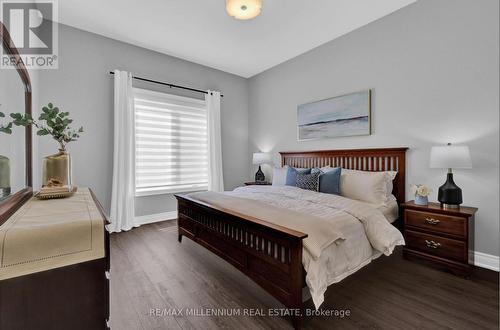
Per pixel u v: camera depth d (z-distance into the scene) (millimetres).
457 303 1677
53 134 1560
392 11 2787
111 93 3371
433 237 2197
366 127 3066
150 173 3775
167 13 2779
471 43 2271
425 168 2602
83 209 1098
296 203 2291
